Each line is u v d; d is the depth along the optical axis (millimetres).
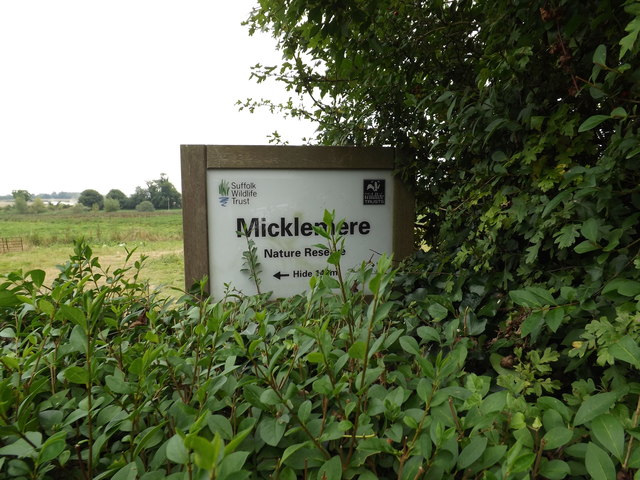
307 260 2785
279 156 2682
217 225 2676
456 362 1016
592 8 1403
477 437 779
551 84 1604
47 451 729
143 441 774
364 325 1151
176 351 1196
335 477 744
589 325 1001
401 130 2863
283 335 1333
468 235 2090
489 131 1676
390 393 938
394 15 2412
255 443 864
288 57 2660
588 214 1331
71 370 808
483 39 2137
